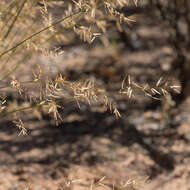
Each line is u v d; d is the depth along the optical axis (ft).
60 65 16.53
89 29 5.77
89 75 15.90
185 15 13.38
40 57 16.20
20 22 7.02
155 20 20.29
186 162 10.69
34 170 10.25
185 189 9.69
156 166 10.63
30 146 11.39
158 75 15.47
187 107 13.32
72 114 13.17
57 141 11.68
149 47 18.63
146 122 12.66
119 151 11.25
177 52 13.46
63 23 6.11
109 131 12.25
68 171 10.21
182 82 13.26
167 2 13.51
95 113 13.24
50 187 9.51
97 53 18.19
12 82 5.65
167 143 11.56
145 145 11.56
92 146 11.43
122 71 16.31
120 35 19.13
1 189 9.30
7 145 11.38
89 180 9.83
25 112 12.91
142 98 14.14
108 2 5.50
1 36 6.54
